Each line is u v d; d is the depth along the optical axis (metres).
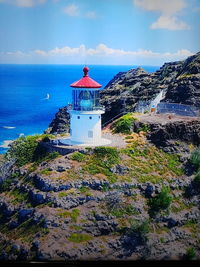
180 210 47.31
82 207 44.44
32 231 42.66
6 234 45.00
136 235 43.03
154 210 45.91
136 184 47.50
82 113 53.34
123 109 76.38
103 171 47.91
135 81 95.50
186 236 45.38
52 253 40.09
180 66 89.31
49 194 45.06
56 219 42.56
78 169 47.81
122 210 44.84
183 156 53.12
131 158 50.75
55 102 190.62
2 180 53.47
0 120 144.38
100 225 43.16
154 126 56.28
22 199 47.50
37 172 49.12
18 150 56.44
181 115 62.94
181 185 49.91
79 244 41.25
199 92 68.94
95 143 53.44
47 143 54.69
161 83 84.62
